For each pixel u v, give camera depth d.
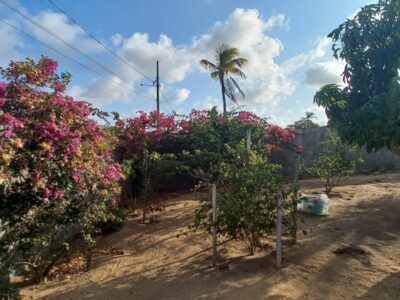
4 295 3.84
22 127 4.12
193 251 6.07
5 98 4.30
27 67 4.68
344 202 8.91
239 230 5.57
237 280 4.88
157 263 5.66
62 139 4.54
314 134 13.88
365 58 4.41
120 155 10.09
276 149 13.31
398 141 3.65
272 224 5.39
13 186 4.36
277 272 5.08
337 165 10.32
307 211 7.80
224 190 5.84
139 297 4.55
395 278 4.77
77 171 4.69
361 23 4.35
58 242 6.15
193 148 11.59
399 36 4.21
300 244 6.11
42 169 4.27
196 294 4.55
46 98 4.59
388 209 8.05
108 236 7.17
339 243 6.11
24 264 5.26
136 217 8.59
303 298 4.35
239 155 7.28
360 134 3.86
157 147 11.49
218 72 23.95
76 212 5.13
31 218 4.66
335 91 4.59
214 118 12.05
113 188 5.90
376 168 13.77
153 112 10.95
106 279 5.12
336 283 4.71
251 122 12.07
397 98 3.53
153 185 9.48
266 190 5.27
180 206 9.77
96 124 5.39
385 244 6.04
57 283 5.02
